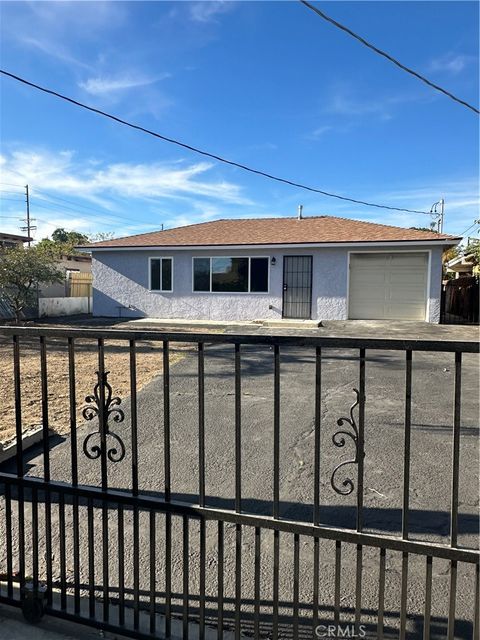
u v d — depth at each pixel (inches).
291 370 273.0
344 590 74.2
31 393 207.0
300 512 100.3
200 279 627.2
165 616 64.4
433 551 52.0
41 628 67.0
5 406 185.0
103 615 65.2
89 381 235.3
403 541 53.1
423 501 105.5
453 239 530.6
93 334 64.0
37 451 138.5
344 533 55.5
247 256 606.5
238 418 60.3
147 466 126.0
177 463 128.1
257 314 606.2
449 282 835.4
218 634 61.1
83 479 117.9
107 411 65.4
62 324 552.1
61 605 67.6
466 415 176.6
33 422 161.5
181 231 714.2
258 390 219.5
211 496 107.5
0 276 518.9
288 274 596.4
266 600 72.1
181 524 96.9
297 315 594.9
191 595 74.0
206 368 277.4
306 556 84.7
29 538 90.9
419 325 520.7
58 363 288.4
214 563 82.5
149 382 234.8
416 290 567.5
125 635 63.7
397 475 120.0
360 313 586.2
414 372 267.6
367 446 141.6
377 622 61.4
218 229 703.1
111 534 92.7
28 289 547.5
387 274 574.9
